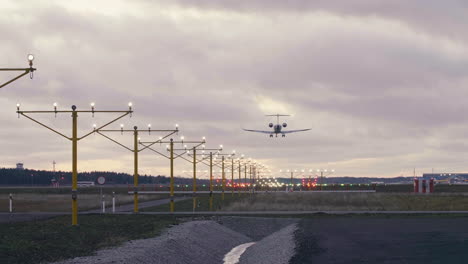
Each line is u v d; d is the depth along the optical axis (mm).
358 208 85250
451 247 35531
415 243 38000
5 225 45562
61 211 77250
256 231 59000
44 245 34625
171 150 73562
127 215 63719
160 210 81562
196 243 44125
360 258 32875
